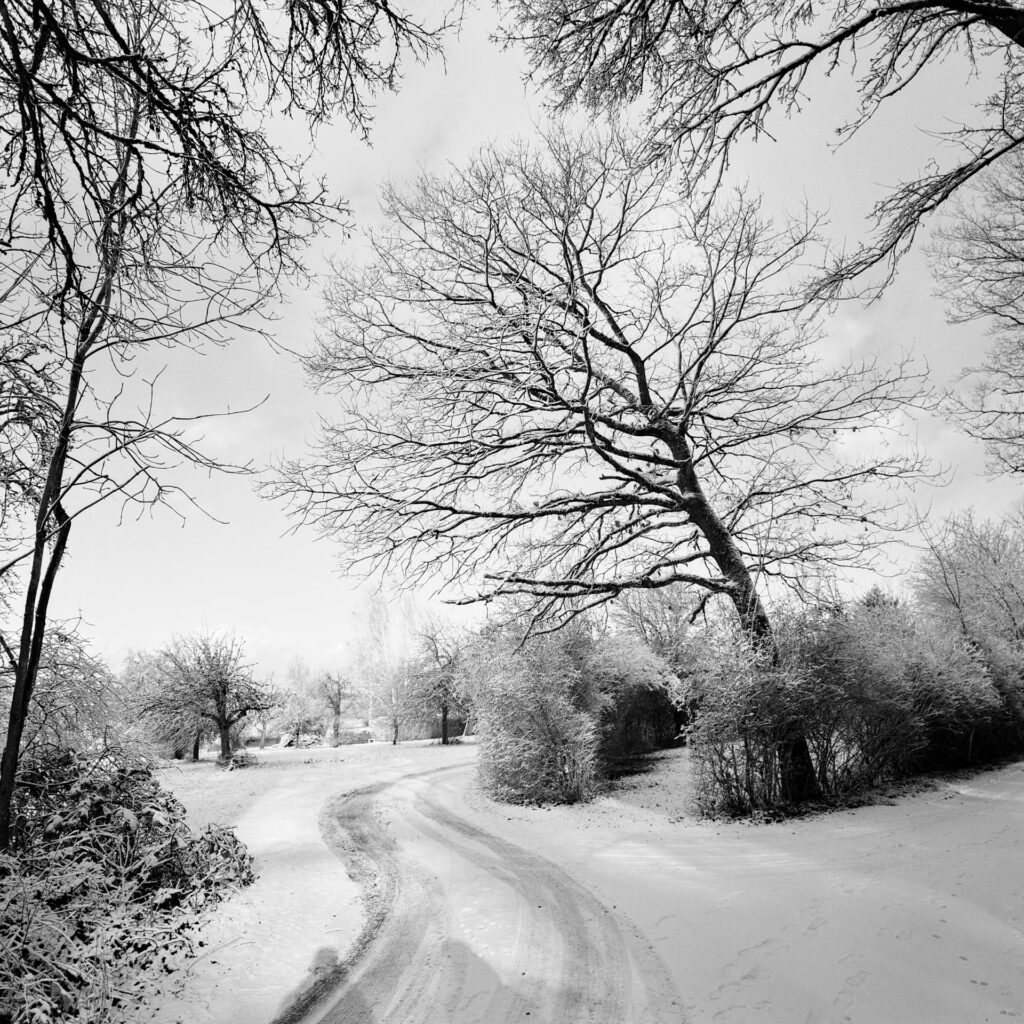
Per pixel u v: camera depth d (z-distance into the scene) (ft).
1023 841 29.71
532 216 46.62
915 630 56.59
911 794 43.75
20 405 14.03
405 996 18.29
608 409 49.32
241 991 18.70
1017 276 37.78
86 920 17.26
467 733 137.59
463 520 48.19
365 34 11.84
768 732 40.09
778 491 47.42
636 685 69.10
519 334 43.01
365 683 173.17
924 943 19.17
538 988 18.40
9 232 10.78
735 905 23.82
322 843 39.01
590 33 18.03
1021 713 61.87
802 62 17.52
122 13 11.12
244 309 11.89
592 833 38.19
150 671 97.04
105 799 25.07
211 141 11.66
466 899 26.63
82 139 11.26
